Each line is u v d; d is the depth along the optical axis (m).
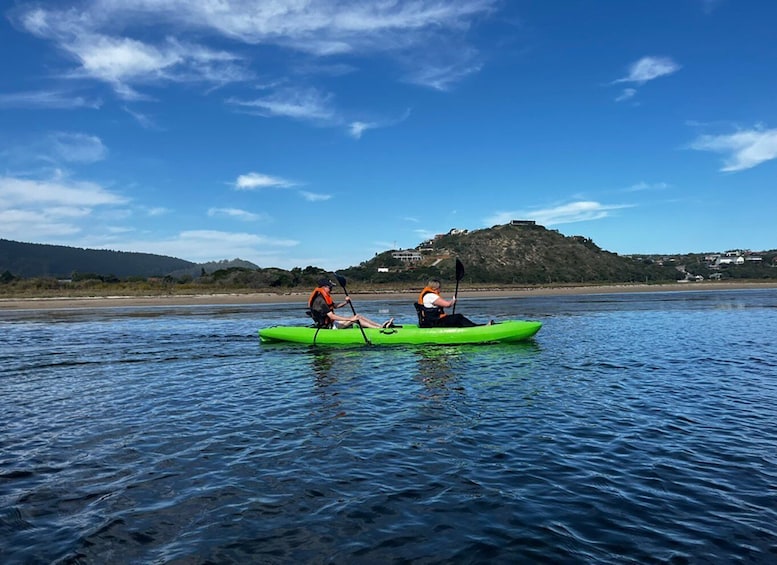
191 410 6.61
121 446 5.24
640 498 3.99
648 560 3.14
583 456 4.88
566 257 105.06
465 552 3.24
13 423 6.11
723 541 3.36
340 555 3.22
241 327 17.28
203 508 3.86
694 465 4.65
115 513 3.79
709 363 9.96
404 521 3.64
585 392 7.48
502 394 7.35
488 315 22.75
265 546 3.34
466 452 4.98
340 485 4.23
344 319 12.17
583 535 3.44
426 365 9.66
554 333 15.27
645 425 5.87
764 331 15.68
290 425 5.89
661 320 19.83
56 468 4.66
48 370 9.53
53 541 3.41
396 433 5.56
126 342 13.24
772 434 5.56
